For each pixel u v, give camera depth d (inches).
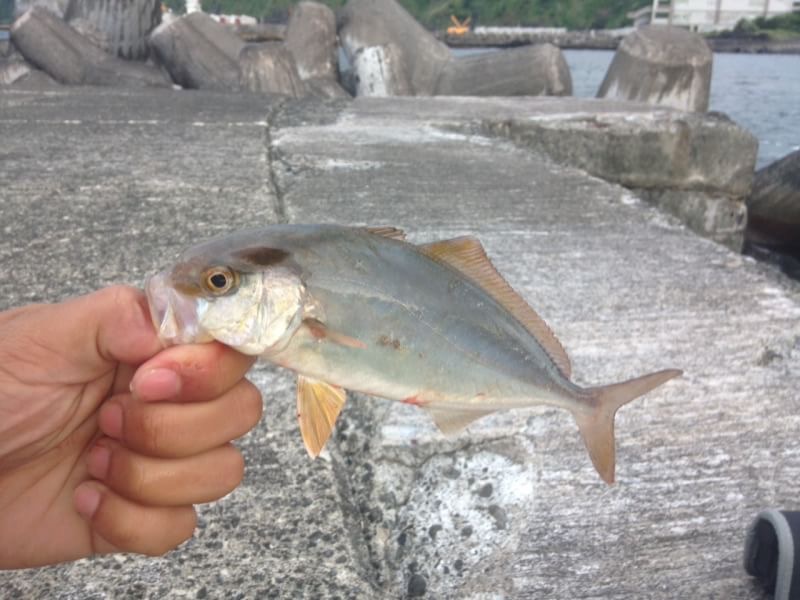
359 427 20.4
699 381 23.3
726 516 18.0
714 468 19.6
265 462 18.4
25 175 42.6
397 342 11.7
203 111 65.7
